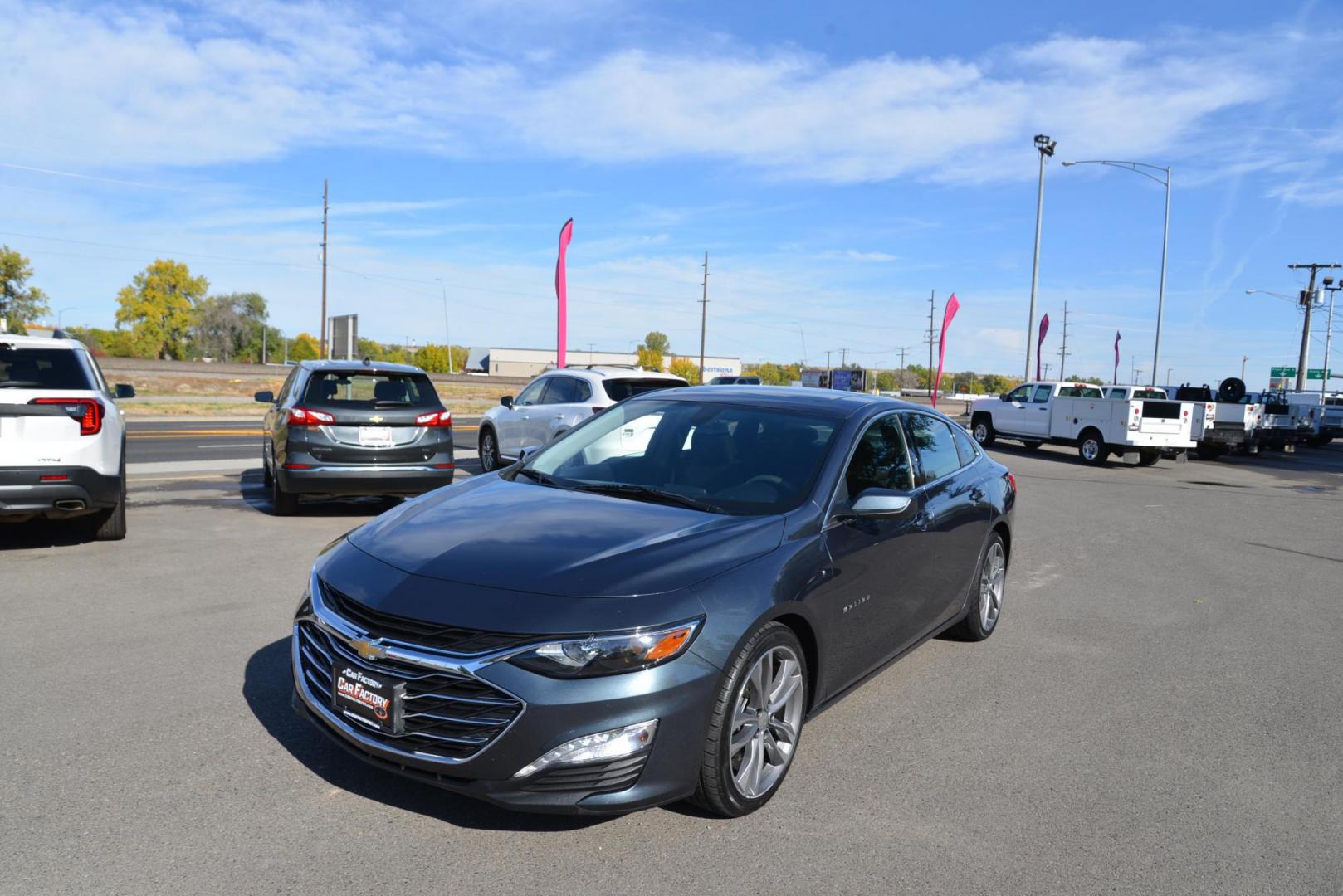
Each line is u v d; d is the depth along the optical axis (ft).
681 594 9.91
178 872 9.00
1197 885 9.71
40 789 10.57
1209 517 39.34
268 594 19.40
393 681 9.58
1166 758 13.06
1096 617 21.08
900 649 14.78
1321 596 24.08
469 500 12.81
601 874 9.32
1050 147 112.68
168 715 12.81
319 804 10.47
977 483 17.84
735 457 13.62
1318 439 114.11
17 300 244.63
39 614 17.53
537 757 9.13
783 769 11.25
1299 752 13.46
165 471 41.22
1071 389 75.82
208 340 329.31
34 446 21.01
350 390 29.37
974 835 10.57
